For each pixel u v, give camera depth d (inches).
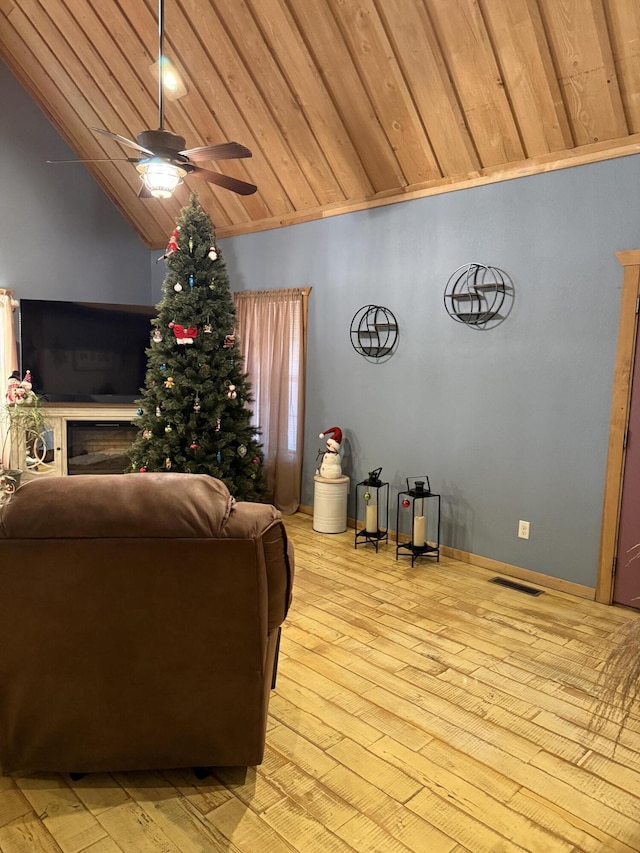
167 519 70.0
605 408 142.1
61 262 256.4
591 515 145.9
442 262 171.6
